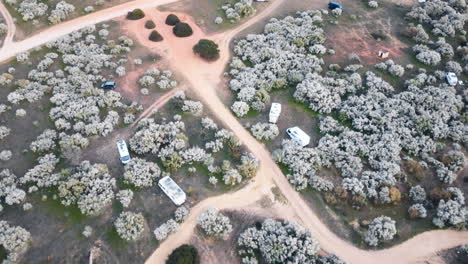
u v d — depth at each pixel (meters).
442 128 68.25
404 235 55.78
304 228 54.75
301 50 83.81
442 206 57.31
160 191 59.25
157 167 61.28
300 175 61.12
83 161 61.19
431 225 57.09
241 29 91.25
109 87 74.75
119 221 53.59
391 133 67.06
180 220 55.22
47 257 51.06
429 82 77.88
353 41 88.44
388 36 90.31
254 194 59.94
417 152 65.69
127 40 84.69
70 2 95.31
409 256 53.59
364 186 60.31
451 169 63.66
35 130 67.12
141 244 52.97
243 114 71.19
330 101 72.50
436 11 94.50
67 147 62.88
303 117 72.00
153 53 83.69
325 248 54.06
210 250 53.00
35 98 71.50
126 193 57.31
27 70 77.94
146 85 76.12
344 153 64.12
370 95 73.56
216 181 60.50
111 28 89.50
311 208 58.56
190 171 61.59
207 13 96.06
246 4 95.69
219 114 72.06
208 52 81.44
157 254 52.16
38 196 57.59
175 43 86.69
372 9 98.75
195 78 78.88
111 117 68.62
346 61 82.88
